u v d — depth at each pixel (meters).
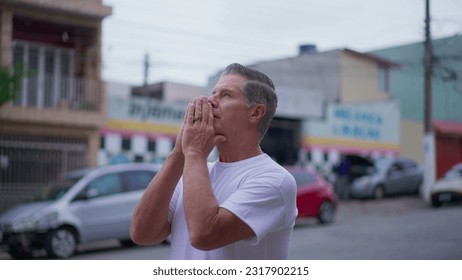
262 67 21.09
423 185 17.06
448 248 7.79
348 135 20.22
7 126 13.10
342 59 20.53
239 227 1.85
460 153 17.14
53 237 9.24
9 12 13.13
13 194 13.16
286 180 1.97
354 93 20.75
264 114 2.07
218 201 1.98
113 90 22.16
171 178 2.07
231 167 2.06
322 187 13.24
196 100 2.04
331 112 19.84
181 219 2.10
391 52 17.12
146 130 15.59
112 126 14.98
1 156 13.10
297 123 19.33
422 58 12.69
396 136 21.56
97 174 10.18
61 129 13.89
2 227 9.33
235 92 2.04
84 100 14.27
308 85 21.09
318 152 19.38
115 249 10.59
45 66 14.42
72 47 14.77
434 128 16.67
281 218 1.95
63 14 13.81
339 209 16.27
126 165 10.75
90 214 9.69
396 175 18.12
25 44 14.16
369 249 8.47
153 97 22.92
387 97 21.30
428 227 10.49
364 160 18.62
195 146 1.94
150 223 2.07
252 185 1.93
